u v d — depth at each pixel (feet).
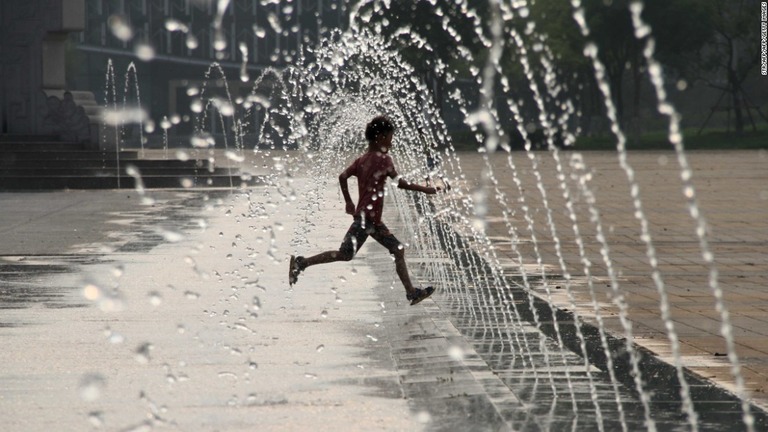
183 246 132.98
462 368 62.28
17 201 221.87
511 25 570.05
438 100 494.18
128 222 169.48
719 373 61.93
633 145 636.07
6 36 309.22
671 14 636.89
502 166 393.29
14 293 94.32
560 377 60.03
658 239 148.97
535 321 80.64
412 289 84.74
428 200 183.93
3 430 48.75
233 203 212.02
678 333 75.97
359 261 118.83
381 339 72.13
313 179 280.72
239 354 66.80
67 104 302.45
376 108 192.13
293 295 92.94
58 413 51.90
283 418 50.83
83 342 70.95
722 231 160.56
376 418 50.78
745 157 475.31
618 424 49.37
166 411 52.24
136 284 99.91
